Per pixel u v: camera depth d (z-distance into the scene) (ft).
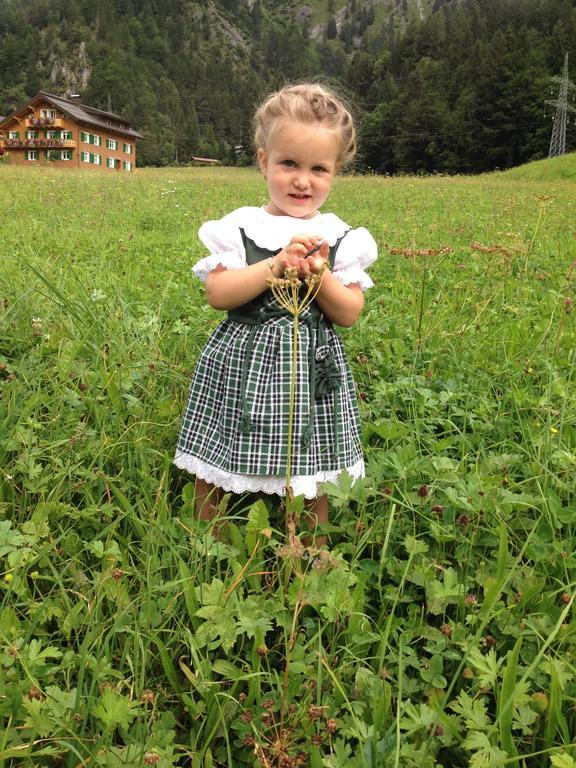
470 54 291.17
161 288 15.58
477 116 239.91
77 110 229.25
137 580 6.19
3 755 4.26
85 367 9.84
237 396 6.86
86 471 7.29
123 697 4.49
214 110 517.55
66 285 14.24
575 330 12.93
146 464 7.66
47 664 5.19
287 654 4.78
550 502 6.83
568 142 216.13
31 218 28.50
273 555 6.59
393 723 4.79
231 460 6.79
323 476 6.97
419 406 9.53
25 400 8.84
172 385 10.00
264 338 6.86
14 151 223.51
